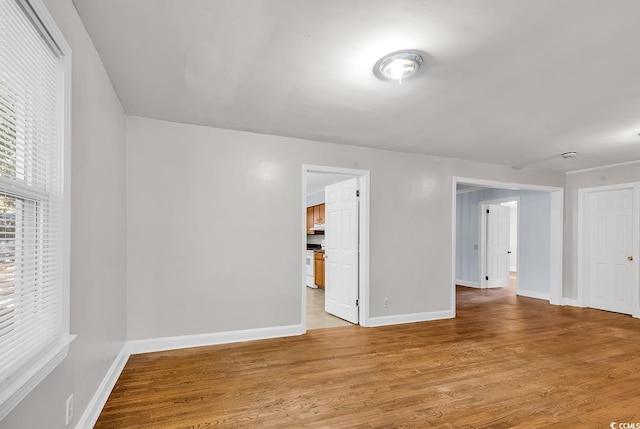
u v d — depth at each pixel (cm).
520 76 244
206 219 364
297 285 403
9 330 117
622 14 174
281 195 397
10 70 114
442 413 230
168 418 220
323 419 221
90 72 202
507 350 355
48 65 145
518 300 638
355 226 458
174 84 262
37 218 140
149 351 339
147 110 321
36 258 137
